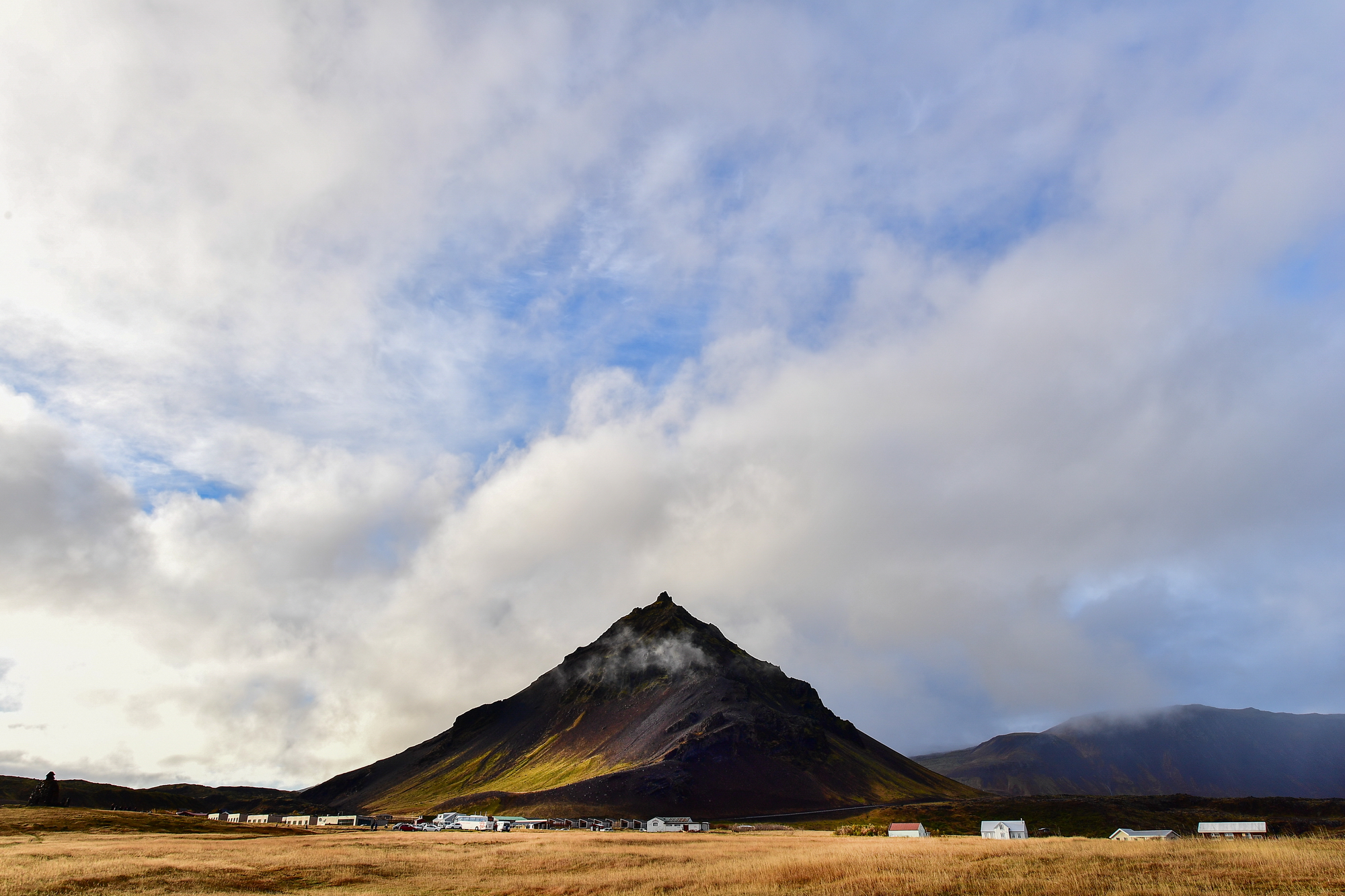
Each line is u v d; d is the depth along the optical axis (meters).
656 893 54.03
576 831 184.38
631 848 97.88
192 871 68.94
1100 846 60.75
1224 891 42.47
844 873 55.00
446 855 86.44
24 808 154.38
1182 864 49.47
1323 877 43.94
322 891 60.75
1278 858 49.12
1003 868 52.62
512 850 93.50
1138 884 45.19
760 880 55.56
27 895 57.53
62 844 98.50
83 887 60.41
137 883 62.25
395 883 65.06
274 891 61.28
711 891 52.56
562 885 60.06
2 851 85.81
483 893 58.78
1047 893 45.25
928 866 54.97
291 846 101.56
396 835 140.00
